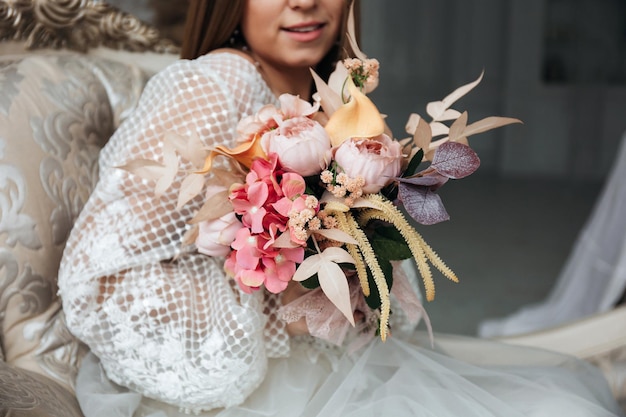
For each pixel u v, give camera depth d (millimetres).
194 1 1484
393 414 1220
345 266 1130
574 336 1764
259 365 1237
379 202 1084
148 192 1271
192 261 1309
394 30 9078
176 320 1247
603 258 3182
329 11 1448
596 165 8852
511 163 9125
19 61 1503
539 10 8734
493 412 1267
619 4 8648
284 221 1088
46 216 1369
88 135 1525
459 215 6645
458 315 3887
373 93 9156
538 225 6234
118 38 1795
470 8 9062
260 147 1125
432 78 9281
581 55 8805
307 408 1263
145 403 1312
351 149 1086
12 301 1316
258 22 1435
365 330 1290
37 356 1328
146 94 1382
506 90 9039
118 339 1249
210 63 1351
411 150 1174
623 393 1691
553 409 1306
